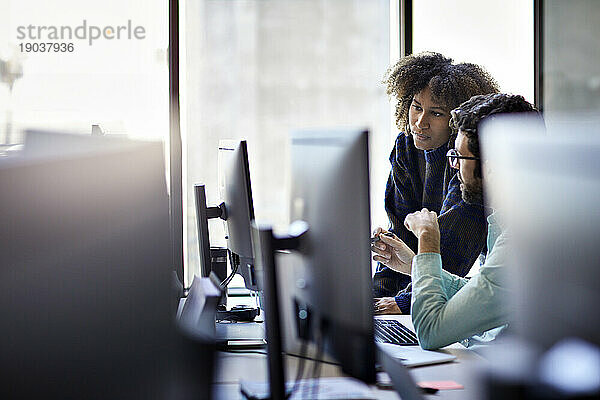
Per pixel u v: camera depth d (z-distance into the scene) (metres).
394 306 2.45
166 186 1.23
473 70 2.82
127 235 0.96
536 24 3.58
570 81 3.60
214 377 1.03
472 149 1.81
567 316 0.66
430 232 1.99
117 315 0.92
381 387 1.58
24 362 0.77
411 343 1.98
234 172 2.12
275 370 1.37
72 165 0.84
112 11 3.32
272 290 1.36
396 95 2.87
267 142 3.62
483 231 2.50
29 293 0.78
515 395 0.65
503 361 0.70
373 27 3.66
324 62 3.64
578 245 0.64
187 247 3.49
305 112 3.64
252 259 2.01
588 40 3.59
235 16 3.58
